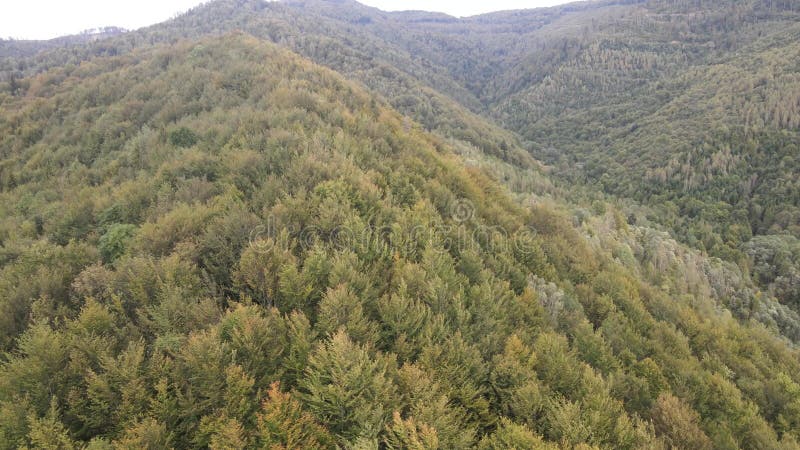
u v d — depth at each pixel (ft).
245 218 68.03
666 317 108.06
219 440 36.91
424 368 50.01
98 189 103.71
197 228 69.10
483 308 65.05
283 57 214.48
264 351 46.98
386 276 66.74
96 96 195.00
